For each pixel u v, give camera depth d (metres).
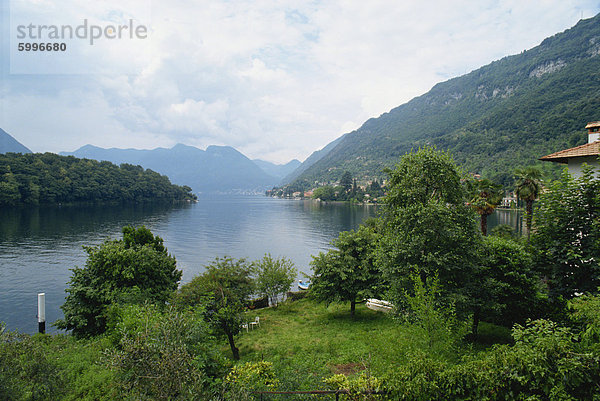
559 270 12.30
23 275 47.03
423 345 9.91
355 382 8.97
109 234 78.94
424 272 16.30
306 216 153.50
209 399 7.35
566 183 12.63
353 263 26.27
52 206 138.38
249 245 80.44
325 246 80.38
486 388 7.38
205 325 11.50
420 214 16.23
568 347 7.05
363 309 29.44
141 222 110.94
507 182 143.88
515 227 82.94
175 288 24.97
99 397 11.61
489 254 16.45
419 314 10.66
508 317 16.70
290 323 26.56
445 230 15.87
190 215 153.50
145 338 7.52
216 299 18.45
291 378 10.63
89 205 156.75
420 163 17.81
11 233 77.62
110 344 14.84
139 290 20.89
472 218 17.33
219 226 115.56
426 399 7.82
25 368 8.78
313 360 16.41
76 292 21.56
